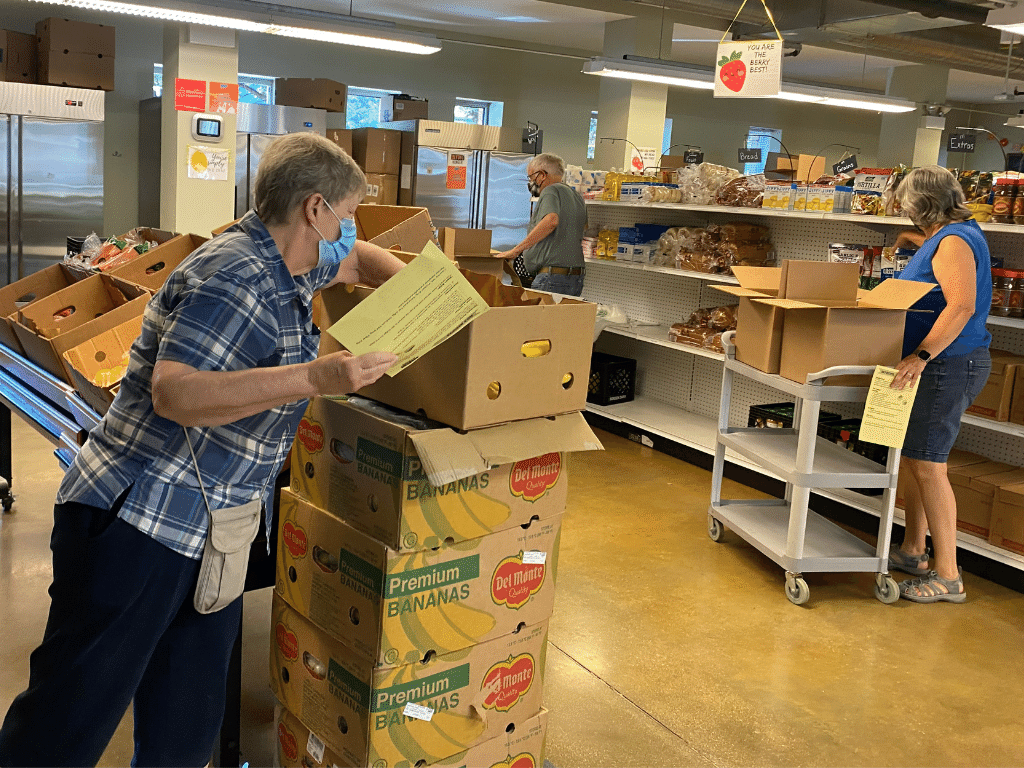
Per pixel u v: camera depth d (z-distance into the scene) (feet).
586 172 21.74
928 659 10.37
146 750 6.15
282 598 6.80
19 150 22.76
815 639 10.69
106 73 23.94
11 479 13.12
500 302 7.15
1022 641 10.98
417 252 8.54
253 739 8.02
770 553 12.05
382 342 5.03
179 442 5.33
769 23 28.84
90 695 5.35
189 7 19.11
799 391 11.39
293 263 5.49
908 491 12.69
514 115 39.63
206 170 26.04
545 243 19.31
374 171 28.30
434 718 6.14
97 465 5.37
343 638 6.07
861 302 11.74
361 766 5.97
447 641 6.07
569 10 30.89
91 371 7.80
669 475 16.98
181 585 5.51
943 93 38.42
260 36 33.60
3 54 23.06
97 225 24.26
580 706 8.87
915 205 11.41
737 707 9.05
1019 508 12.30
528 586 6.52
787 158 18.25
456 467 5.47
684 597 11.65
